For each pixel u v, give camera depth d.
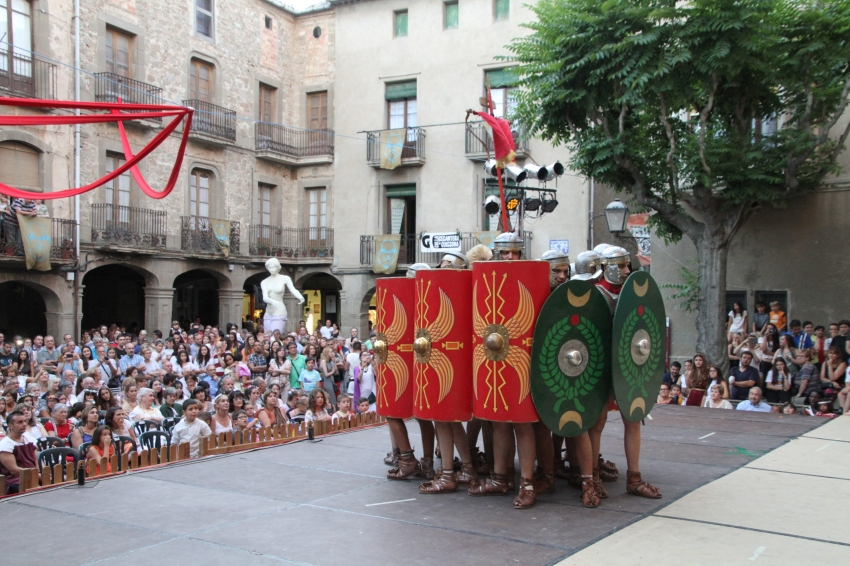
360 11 27.47
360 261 27.28
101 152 21.56
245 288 29.78
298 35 29.27
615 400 4.58
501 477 4.85
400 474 5.27
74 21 20.78
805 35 12.01
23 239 18.94
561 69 12.84
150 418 9.50
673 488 4.91
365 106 27.38
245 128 26.98
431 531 4.02
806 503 4.50
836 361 11.54
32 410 8.16
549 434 4.91
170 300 23.81
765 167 12.62
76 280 20.83
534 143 23.80
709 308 13.09
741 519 4.18
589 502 4.51
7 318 22.33
